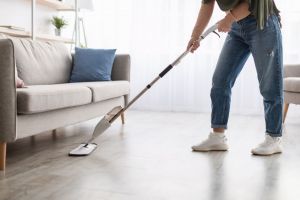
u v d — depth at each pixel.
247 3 2.00
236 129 3.26
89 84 2.94
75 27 4.53
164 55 4.78
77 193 1.49
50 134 2.91
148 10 4.79
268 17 2.10
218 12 4.46
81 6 4.53
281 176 1.75
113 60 3.62
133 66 4.89
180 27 4.69
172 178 1.71
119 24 4.92
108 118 2.35
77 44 4.65
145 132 3.02
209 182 1.65
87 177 1.71
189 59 4.70
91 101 2.75
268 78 2.15
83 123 3.53
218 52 4.59
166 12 4.73
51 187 1.57
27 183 1.62
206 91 4.67
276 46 2.12
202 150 2.30
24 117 2.03
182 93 4.75
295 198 1.45
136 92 4.91
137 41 4.85
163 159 2.08
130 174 1.77
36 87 2.39
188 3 4.64
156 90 4.83
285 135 2.96
